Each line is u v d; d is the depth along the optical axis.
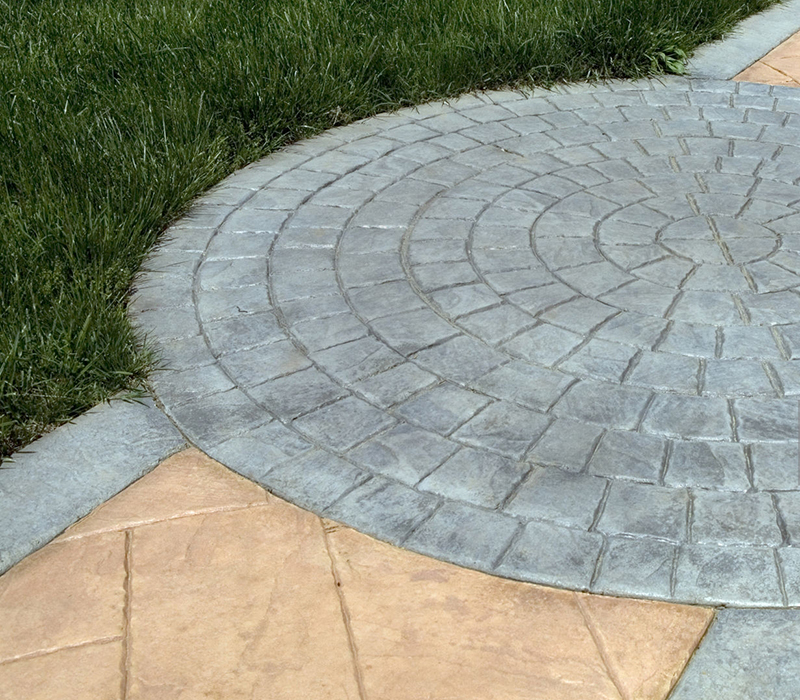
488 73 5.98
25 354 3.35
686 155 5.01
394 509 2.81
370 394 3.30
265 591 2.56
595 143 5.18
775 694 2.25
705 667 2.32
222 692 2.28
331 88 5.60
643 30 6.11
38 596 2.56
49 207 4.21
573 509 2.78
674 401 3.21
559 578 2.56
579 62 6.10
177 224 4.49
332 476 2.95
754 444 3.01
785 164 4.89
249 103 5.37
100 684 2.31
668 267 3.98
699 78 6.06
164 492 2.92
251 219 4.50
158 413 3.26
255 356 3.53
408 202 4.60
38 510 2.84
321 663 2.35
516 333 3.60
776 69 6.22
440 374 3.39
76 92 5.52
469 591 2.54
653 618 2.46
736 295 3.78
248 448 3.08
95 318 3.55
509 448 3.03
